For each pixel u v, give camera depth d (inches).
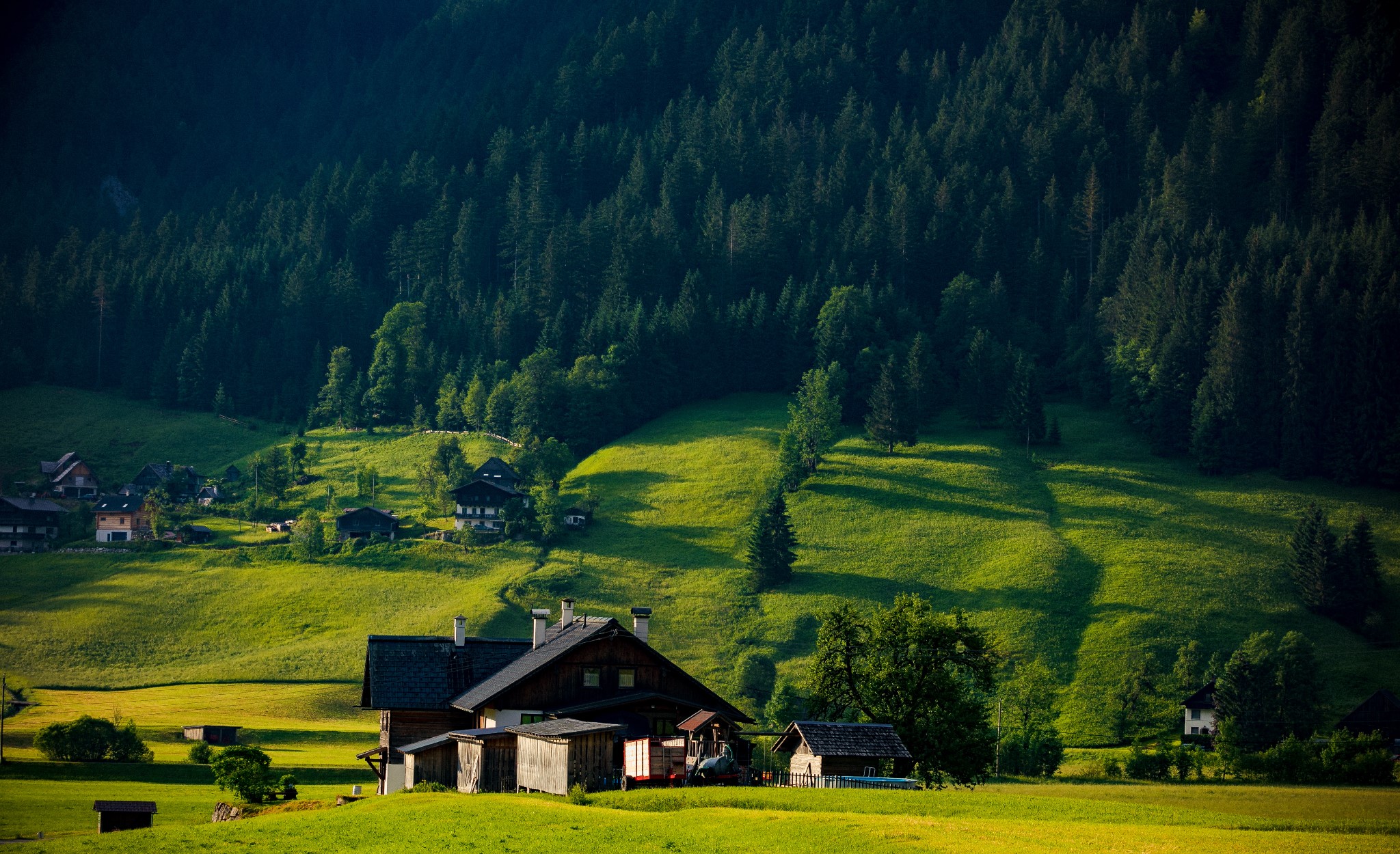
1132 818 2042.3
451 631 6461.6
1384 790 3668.8
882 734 2544.3
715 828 1844.2
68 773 3905.0
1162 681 5772.6
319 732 4953.3
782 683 5339.6
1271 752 4256.9
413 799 2240.4
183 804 3265.3
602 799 2126.0
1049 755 4448.8
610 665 2741.1
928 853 1649.9
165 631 6712.6
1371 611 6569.9
